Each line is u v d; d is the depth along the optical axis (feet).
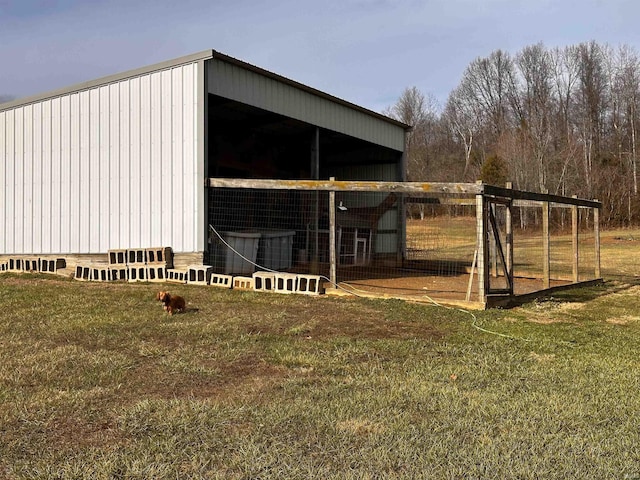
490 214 26.76
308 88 40.47
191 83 32.48
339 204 49.16
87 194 36.52
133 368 14.33
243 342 17.34
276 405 11.48
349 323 21.01
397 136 53.72
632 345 18.17
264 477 8.38
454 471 8.58
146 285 31.32
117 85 35.29
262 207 47.21
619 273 47.37
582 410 11.41
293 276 28.66
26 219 39.17
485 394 12.38
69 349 16.15
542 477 8.45
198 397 12.10
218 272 34.17
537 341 18.35
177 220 33.14
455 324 21.20
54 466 8.67
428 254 64.23
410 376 13.83
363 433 10.07
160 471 8.52
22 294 27.45
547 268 32.30
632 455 9.23
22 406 11.27
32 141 38.86
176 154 33.12
